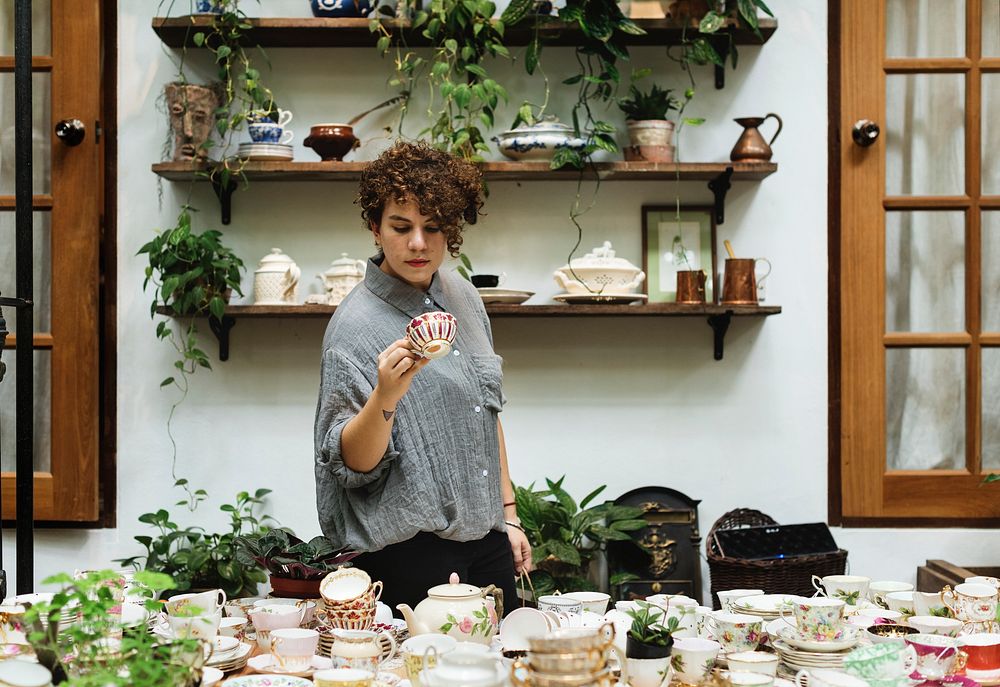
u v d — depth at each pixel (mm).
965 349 3271
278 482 3275
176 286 2996
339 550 2104
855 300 3254
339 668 1565
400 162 1979
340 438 1919
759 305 3174
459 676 1269
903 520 3262
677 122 3285
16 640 1597
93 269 3207
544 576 2998
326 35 3162
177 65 3266
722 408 3293
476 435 2062
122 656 1280
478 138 3129
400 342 1786
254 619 1774
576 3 3016
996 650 1642
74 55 3209
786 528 3043
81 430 3205
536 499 3088
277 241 3281
